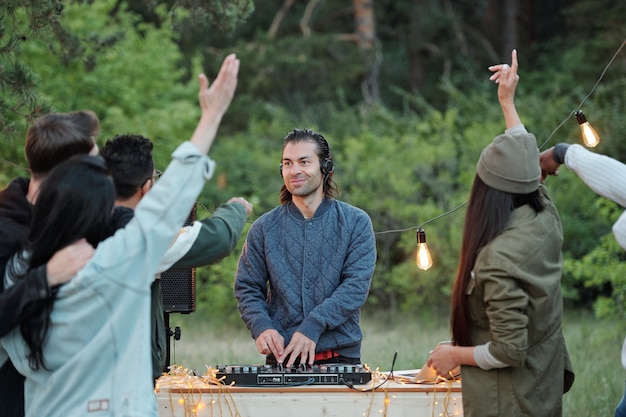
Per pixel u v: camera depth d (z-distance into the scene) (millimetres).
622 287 11766
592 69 19922
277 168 16984
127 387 3387
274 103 21906
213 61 21328
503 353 3971
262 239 5113
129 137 4094
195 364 9961
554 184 15125
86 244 3428
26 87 6523
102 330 3383
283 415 4441
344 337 4949
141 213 3420
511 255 3977
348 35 22219
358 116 19438
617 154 15789
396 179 15031
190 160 3436
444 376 4422
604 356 10328
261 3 23344
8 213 3611
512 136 4117
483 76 22766
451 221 14641
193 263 3982
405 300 15156
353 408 4438
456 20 23078
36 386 3496
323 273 4980
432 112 17406
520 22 24141
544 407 4129
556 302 4121
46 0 6668
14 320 3373
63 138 3617
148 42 15859
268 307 5109
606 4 21328
